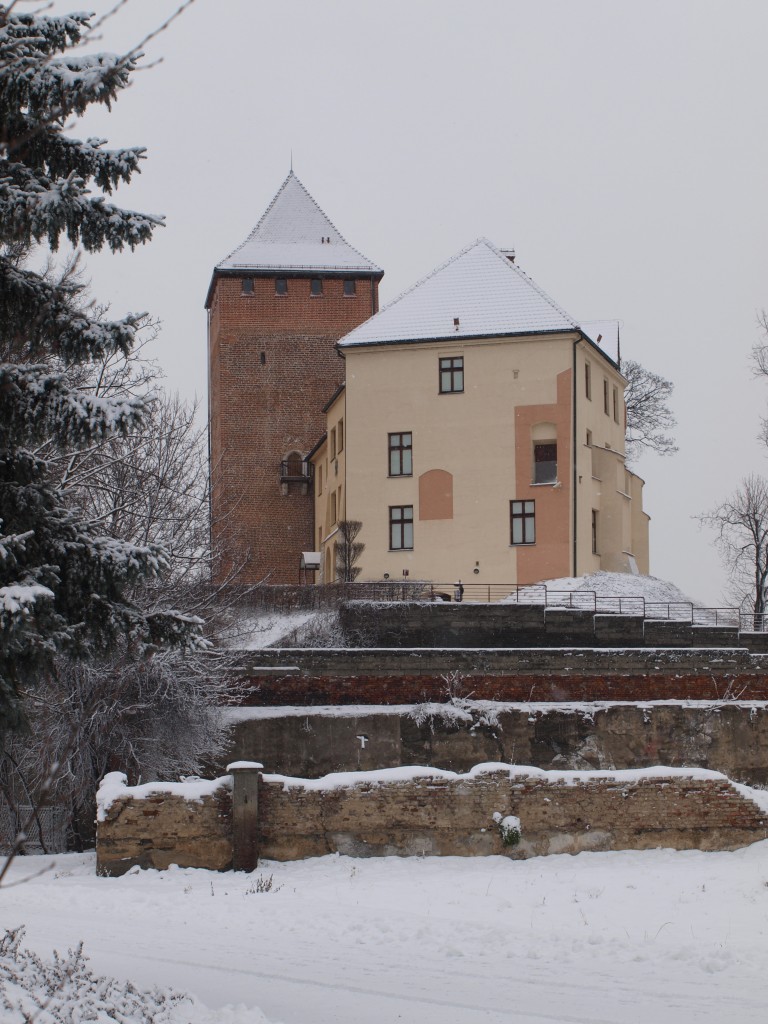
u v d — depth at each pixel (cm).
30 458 1256
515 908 1861
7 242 1257
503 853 2294
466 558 5047
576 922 1753
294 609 4156
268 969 1441
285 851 2291
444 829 2305
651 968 1452
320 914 1797
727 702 3419
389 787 2312
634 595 4841
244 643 3800
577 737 3403
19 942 1302
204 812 2248
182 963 1468
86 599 1265
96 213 1252
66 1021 1022
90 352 1272
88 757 2819
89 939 1611
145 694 2939
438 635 3897
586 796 2327
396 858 2286
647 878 2084
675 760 3391
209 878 2169
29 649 1205
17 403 1213
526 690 3472
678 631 3812
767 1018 1221
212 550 3180
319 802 2302
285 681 3444
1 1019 996
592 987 1357
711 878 2077
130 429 1227
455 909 1861
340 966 1462
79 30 1206
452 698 3441
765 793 2391
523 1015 1230
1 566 1193
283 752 3341
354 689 3456
